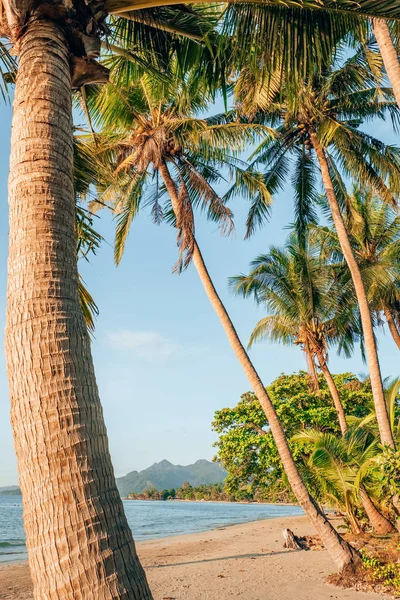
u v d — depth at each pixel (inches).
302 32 191.8
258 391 473.7
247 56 198.1
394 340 916.0
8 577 596.1
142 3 156.5
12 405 92.7
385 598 351.3
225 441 905.5
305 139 605.9
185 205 488.4
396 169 558.6
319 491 736.3
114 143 509.7
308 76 202.8
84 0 140.3
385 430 479.5
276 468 869.2
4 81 192.7
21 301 97.9
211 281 513.0
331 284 800.3
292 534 666.2
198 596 390.9
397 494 391.2
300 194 642.2
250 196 573.6
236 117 565.6
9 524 1947.6
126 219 575.5
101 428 93.4
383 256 805.9
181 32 205.8
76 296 104.0
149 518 2178.9
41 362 92.1
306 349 814.5
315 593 378.6
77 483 84.3
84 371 95.6
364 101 585.6
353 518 602.5
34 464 85.7
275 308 801.6
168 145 527.2
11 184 110.8
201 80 238.7
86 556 79.5
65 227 107.6
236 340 492.7
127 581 80.7
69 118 122.6
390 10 171.6
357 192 833.5
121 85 281.6
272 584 418.6
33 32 127.5
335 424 890.7
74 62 136.0
